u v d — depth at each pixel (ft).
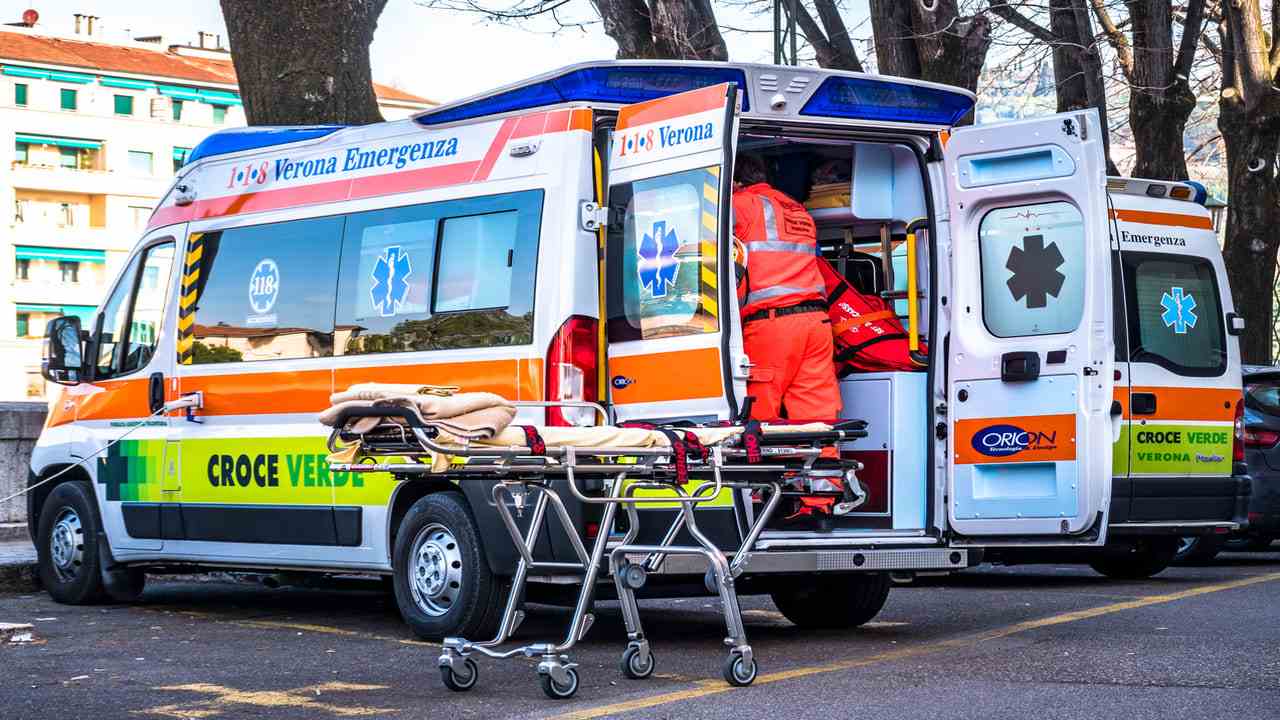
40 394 277.23
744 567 25.18
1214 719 19.67
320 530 29.66
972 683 22.41
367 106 46.85
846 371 29.01
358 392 21.58
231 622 31.71
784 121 27.07
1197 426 38.83
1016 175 28.09
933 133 28.71
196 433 32.32
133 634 29.60
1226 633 27.78
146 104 289.33
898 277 29.55
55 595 35.68
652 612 33.65
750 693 21.89
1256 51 76.28
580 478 24.63
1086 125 27.32
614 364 25.84
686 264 24.80
